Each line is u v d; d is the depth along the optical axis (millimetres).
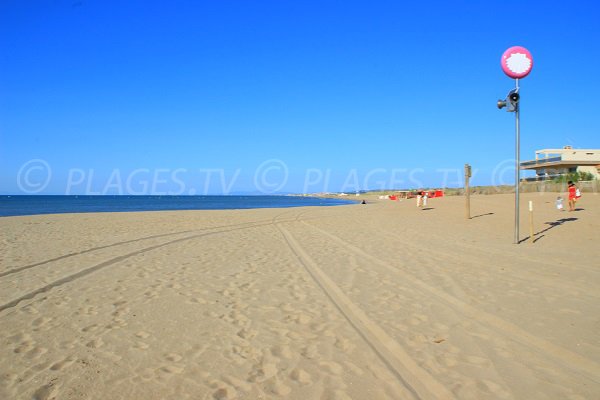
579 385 3689
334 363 4270
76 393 3709
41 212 40719
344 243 13070
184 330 5262
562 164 45812
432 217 22438
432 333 5023
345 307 6133
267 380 3934
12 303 6379
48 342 4875
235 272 8664
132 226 19781
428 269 8609
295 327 5336
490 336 4855
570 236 12789
